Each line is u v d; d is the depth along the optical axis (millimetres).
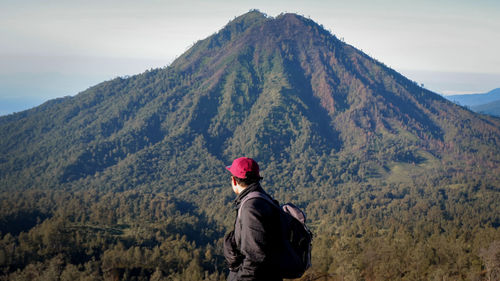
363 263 51000
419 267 47562
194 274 78875
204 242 129125
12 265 88812
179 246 105062
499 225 161000
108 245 107500
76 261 96938
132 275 87438
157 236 119562
